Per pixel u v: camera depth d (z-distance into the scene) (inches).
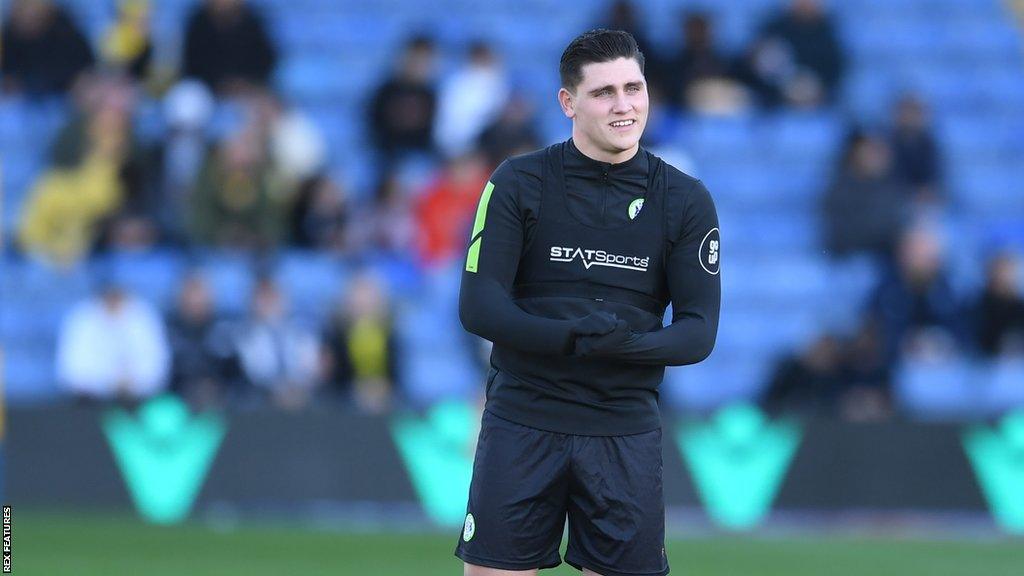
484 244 579.2
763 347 1744.6
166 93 1818.4
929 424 1412.4
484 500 585.6
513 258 579.2
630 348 560.1
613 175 580.4
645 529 587.8
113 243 1716.3
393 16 2055.9
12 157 1852.9
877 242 1715.1
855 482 1408.7
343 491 1396.4
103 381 1480.1
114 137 1718.8
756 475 1403.8
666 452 1400.1
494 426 590.6
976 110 2020.2
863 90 1999.3
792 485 1406.3
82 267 1723.7
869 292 1611.7
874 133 1879.9
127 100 1800.0
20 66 1883.6
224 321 1525.6
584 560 593.0
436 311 1668.3
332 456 1398.9
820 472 1408.7
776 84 1886.1
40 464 1395.2
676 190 584.7
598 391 583.2
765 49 1884.8
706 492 1400.1
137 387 1480.1
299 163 1707.7
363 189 1822.1
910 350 1557.6
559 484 585.0
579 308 577.6
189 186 1681.8
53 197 1720.0
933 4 2111.2
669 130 1792.6
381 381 1493.6
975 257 1822.1
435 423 1397.6
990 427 1414.9
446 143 1780.3
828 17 1989.4
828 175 1872.5
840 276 1731.1
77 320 1491.1
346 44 2020.2
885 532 1347.2
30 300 1718.8
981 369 1571.1
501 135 1674.5
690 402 1704.0
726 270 1800.0
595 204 579.5
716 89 1857.8
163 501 1389.0
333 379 1488.7
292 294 1665.8
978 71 2058.3
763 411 1409.9
